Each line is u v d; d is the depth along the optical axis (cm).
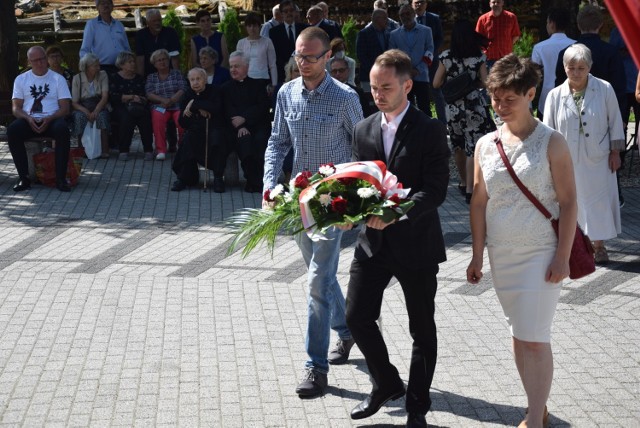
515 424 548
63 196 1189
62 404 573
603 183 858
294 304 771
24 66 2145
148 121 1424
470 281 525
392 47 1492
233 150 1229
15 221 1063
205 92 1224
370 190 482
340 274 860
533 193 487
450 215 1090
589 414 559
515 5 2327
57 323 723
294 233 518
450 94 1121
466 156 1161
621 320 726
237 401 579
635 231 1005
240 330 708
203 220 1070
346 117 596
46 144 1309
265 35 1585
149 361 644
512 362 644
